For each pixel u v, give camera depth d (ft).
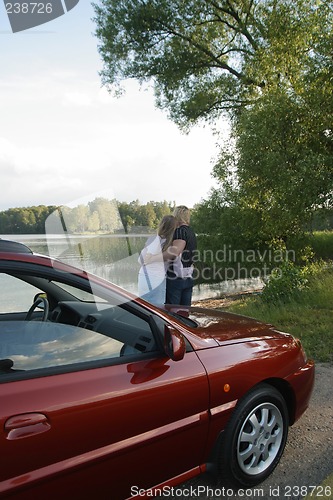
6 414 5.39
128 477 6.62
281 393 9.41
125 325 7.68
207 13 68.28
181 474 7.51
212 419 7.64
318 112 45.85
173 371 7.23
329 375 13.93
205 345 8.10
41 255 6.89
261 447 8.54
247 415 8.21
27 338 6.78
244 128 50.37
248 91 67.05
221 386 7.75
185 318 9.55
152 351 7.37
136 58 70.90
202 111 72.38
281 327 19.81
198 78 73.10
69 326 7.31
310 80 46.68
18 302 7.91
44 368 6.29
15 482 5.35
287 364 9.13
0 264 6.22
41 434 5.61
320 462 9.11
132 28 67.26
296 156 47.06
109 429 6.28
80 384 6.23
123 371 6.77
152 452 6.84
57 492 5.78
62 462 5.82
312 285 29.22
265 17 59.21
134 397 6.58
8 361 6.16
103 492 6.34
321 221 48.83
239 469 8.10
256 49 60.80
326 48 46.03
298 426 10.70
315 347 16.60
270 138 47.78
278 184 46.44
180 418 7.18
